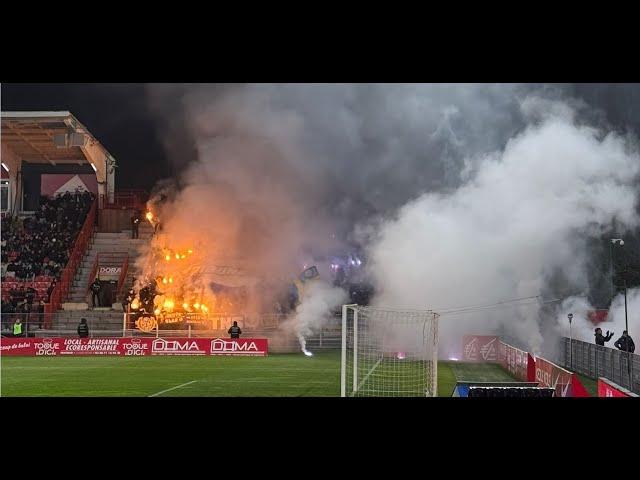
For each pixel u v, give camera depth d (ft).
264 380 155.74
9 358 213.46
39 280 285.02
